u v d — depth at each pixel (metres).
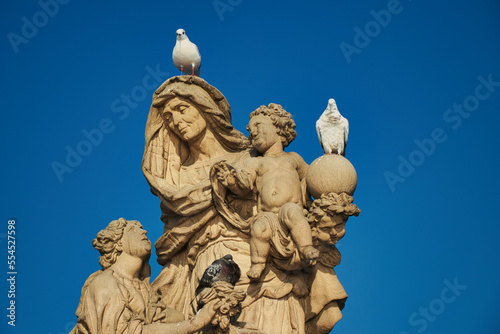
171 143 14.85
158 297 13.03
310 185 13.34
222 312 12.06
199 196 13.91
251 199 13.95
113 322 12.16
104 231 13.04
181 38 15.11
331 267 13.61
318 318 13.54
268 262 13.34
